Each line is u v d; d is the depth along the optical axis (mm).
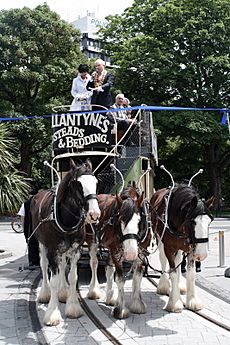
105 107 10266
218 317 7266
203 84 32156
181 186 7719
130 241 6395
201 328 6723
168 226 7434
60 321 6949
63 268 8211
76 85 11062
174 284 7648
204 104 31344
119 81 31828
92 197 6484
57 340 6223
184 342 6105
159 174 35750
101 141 9844
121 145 10234
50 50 31156
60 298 8180
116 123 10562
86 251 10250
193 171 35438
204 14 30031
